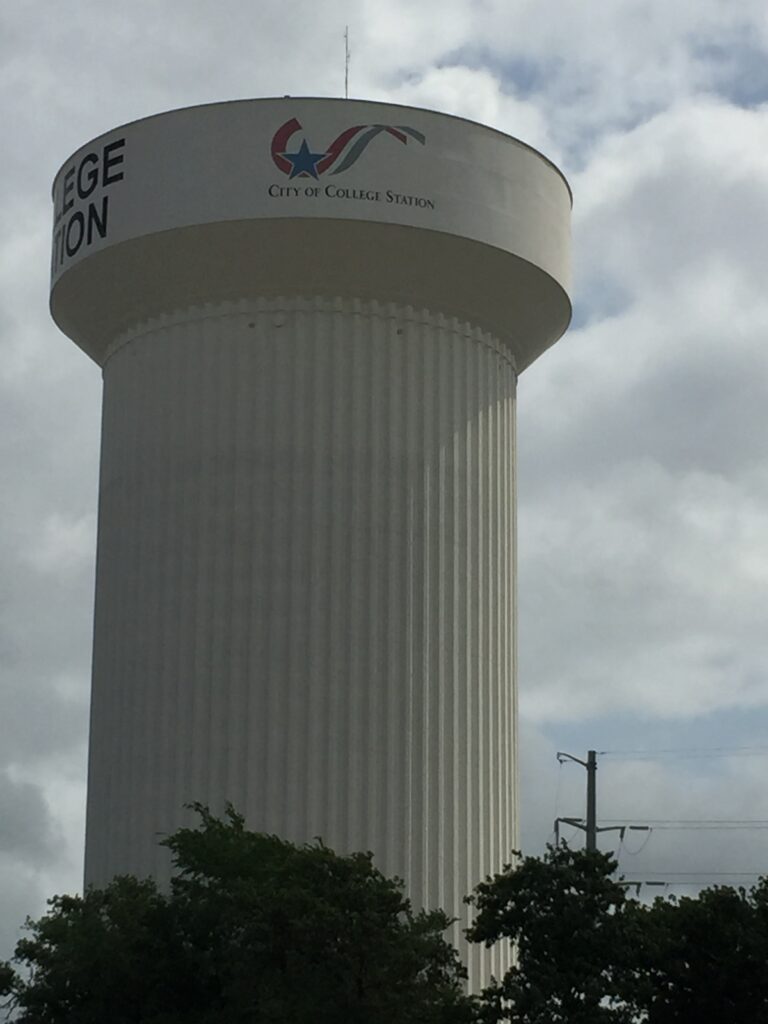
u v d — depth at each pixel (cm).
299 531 3359
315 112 3350
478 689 3453
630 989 2517
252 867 2675
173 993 2647
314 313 3425
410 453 3422
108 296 3553
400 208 3338
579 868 2633
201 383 3444
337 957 2488
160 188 3388
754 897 2662
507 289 3528
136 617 3444
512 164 3503
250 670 3319
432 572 3409
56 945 2767
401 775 3316
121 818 3388
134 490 3503
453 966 2725
